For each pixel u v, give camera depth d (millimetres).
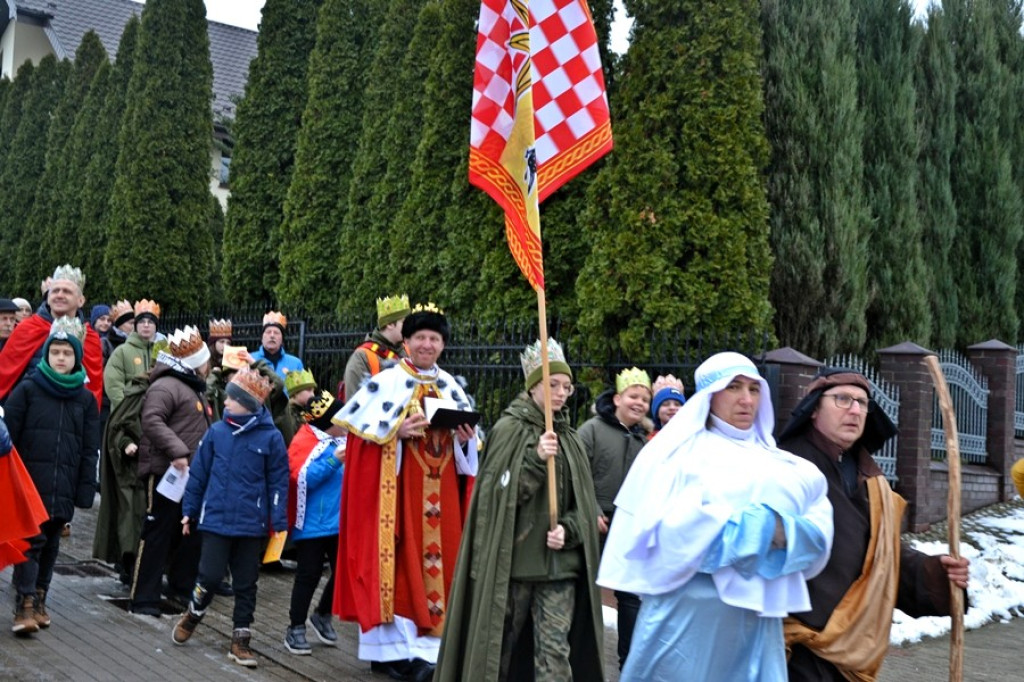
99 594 8578
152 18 18281
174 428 8000
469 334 11094
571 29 6500
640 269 9930
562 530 5254
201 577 6945
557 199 11469
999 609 9430
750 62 10227
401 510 6480
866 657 3992
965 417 12938
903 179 13656
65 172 21969
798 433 4336
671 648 3844
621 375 6539
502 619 5238
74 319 7625
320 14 15445
